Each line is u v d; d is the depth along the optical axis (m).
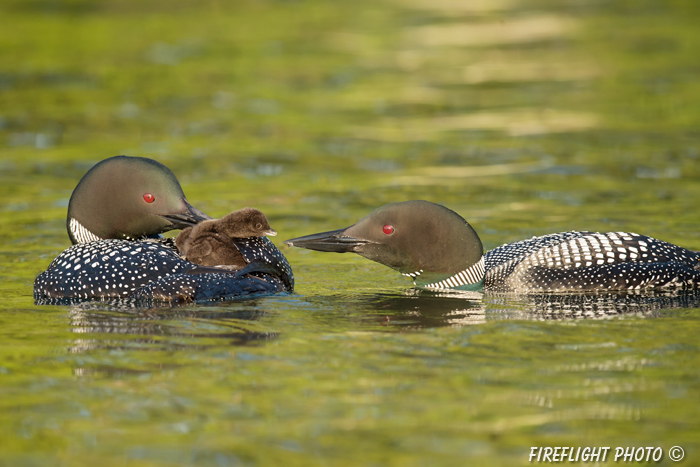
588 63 31.33
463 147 20.81
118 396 6.78
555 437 6.12
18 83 28.33
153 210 10.55
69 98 26.50
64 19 39.31
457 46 35.47
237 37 37.03
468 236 10.31
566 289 10.16
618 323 8.60
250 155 20.30
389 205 10.43
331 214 15.21
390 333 8.28
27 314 9.04
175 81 29.12
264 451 5.93
